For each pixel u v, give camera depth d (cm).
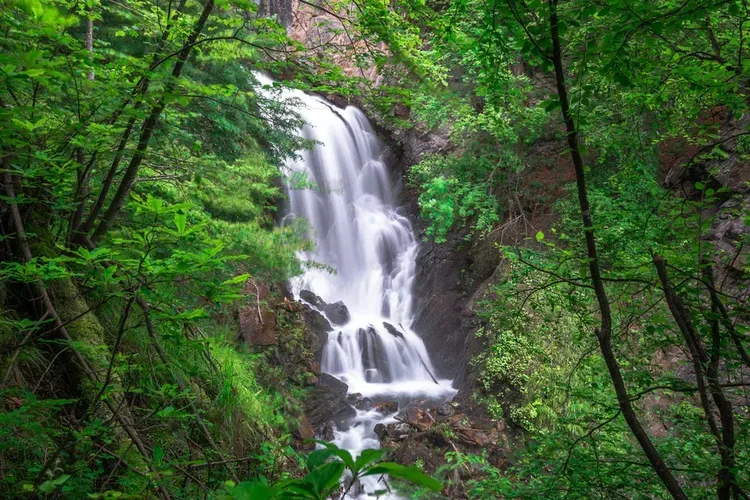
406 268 1417
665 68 388
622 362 350
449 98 941
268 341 938
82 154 402
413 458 845
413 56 449
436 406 1005
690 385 258
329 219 1452
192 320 266
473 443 887
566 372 766
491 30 292
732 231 779
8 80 227
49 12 264
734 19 406
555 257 342
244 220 752
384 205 1573
